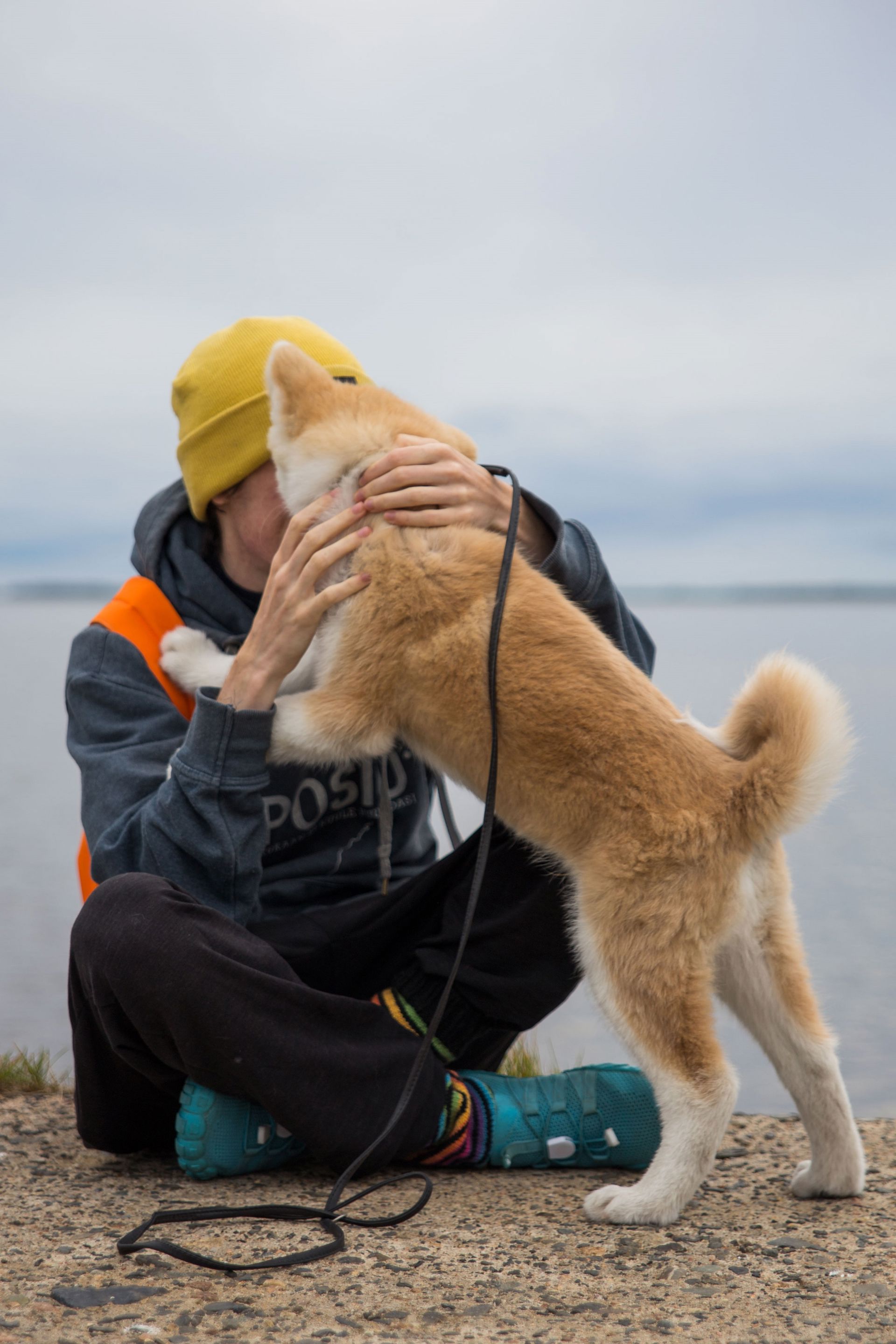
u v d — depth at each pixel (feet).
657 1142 8.05
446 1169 8.13
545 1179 7.92
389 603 8.92
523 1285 5.79
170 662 9.05
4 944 22.24
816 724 7.84
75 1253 6.10
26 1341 4.95
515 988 8.17
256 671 8.19
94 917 7.15
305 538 8.58
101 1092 7.72
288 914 8.77
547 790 8.26
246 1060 7.03
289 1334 5.09
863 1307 5.54
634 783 7.93
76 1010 7.49
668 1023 7.50
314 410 9.65
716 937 7.68
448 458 9.45
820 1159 7.53
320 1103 7.23
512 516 8.75
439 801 10.03
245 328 10.04
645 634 10.58
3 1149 8.40
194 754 7.81
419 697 8.86
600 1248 6.40
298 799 8.96
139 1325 5.15
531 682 8.43
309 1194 7.31
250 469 9.58
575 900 8.09
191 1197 7.20
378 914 8.37
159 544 9.75
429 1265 6.04
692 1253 6.34
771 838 7.91
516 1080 8.28
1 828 38.32
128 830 8.02
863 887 27.14
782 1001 7.75
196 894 7.79
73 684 9.05
